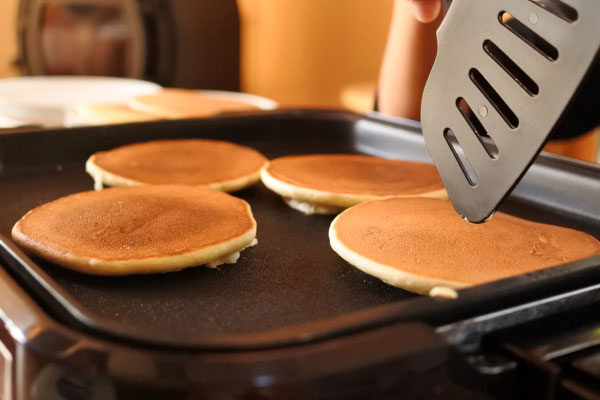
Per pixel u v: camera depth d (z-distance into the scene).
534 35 0.35
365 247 0.40
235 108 0.79
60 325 0.29
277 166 0.54
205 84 1.52
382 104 0.77
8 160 0.57
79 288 0.39
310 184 0.50
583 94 0.61
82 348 0.28
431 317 0.30
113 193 0.48
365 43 1.68
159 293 0.39
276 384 0.27
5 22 1.62
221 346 0.28
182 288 0.39
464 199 0.33
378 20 1.65
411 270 0.38
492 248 0.40
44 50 1.48
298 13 1.72
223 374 0.27
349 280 0.41
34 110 0.77
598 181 0.49
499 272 0.38
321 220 0.49
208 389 0.27
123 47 1.44
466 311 0.31
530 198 0.52
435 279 0.37
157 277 0.40
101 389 0.28
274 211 0.51
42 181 0.55
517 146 0.31
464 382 0.29
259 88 1.79
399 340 0.28
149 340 0.28
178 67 1.46
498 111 0.32
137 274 0.40
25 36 1.48
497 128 0.32
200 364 0.27
